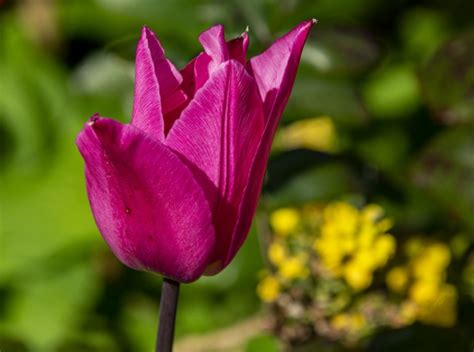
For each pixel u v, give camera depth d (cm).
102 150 48
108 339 88
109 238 50
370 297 69
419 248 71
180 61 72
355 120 70
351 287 68
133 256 50
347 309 68
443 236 73
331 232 69
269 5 72
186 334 85
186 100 50
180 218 48
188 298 88
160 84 49
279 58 50
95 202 50
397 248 71
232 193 49
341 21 71
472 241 71
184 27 74
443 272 71
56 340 93
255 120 49
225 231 49
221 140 48
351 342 68
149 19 75
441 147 67
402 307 69
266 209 69
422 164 67
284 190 69
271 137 49
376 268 69
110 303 94
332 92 70
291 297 68
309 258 68
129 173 48
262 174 49
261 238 72
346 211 71
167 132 50
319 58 70
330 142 85
